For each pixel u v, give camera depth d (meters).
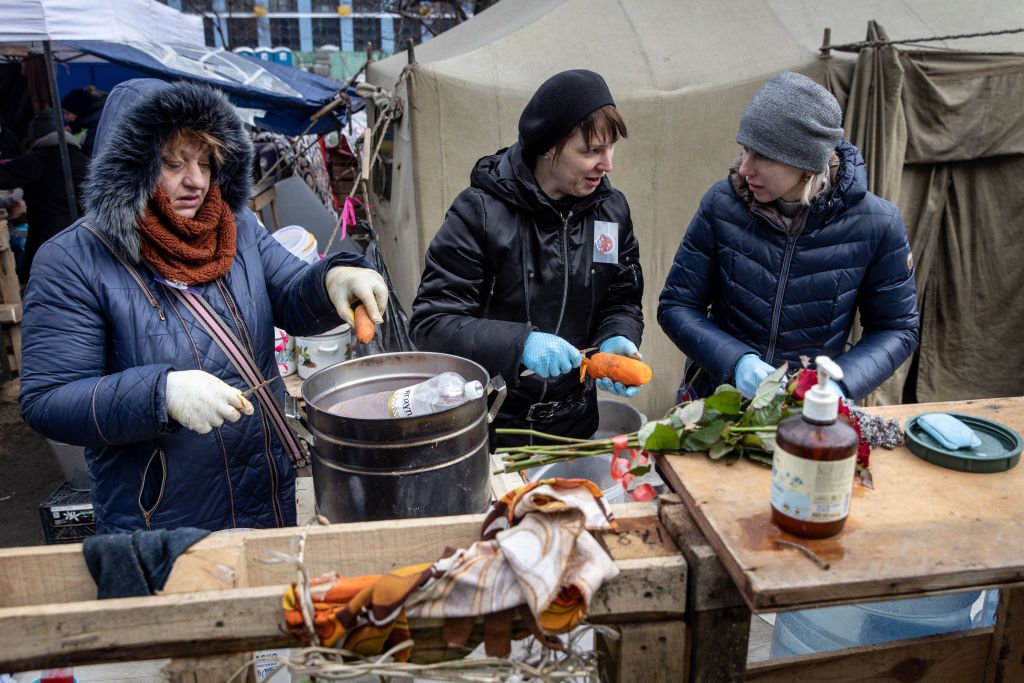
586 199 2.05
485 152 3.59
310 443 1.44
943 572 0.96
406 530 1.22
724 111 3.73
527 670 1.04
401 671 0.99
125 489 1.61
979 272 4.17
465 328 1.93
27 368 1.50
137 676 1.51
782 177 1.95
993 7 4.22
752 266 2.13
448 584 1.03
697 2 4.07
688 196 3.85
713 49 3.88
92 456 1.64
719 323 2.29
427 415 1.33
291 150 7.43
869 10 4.16
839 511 1.02
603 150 1.90
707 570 1.05
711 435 1.28
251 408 1.45
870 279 2.14
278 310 1.88
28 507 3.82
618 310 2.21
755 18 4.04
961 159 3.92
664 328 2.30
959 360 4.32
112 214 1.49
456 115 3.51
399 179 4.18
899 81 3.65
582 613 1.00
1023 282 4.12
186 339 1.61
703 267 2.23
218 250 1.67
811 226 2.05
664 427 1.29
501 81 3.55
